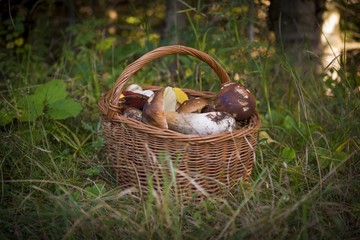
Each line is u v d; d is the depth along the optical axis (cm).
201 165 261
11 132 313
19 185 280
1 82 443
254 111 288
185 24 487
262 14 450
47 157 306
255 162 293
